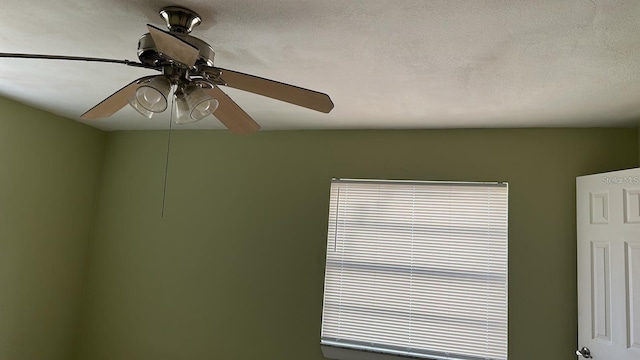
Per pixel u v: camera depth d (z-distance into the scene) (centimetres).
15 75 273
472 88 249
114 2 177
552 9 164
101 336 388
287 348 347
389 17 175
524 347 303
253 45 208
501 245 316
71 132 383
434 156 336
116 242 397
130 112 350
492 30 182
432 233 330
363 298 338
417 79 240
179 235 384
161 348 373
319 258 351
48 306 367
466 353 313
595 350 276
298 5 170
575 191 307
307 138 365
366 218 345
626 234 267
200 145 390
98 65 249
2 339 333
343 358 336
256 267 362
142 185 399
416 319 325
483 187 323
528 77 229
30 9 187
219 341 362
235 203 375
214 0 169
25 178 345
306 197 359
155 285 383
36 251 355
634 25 172
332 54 214
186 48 144
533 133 319
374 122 331
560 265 304
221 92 187
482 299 315
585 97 253
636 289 258
